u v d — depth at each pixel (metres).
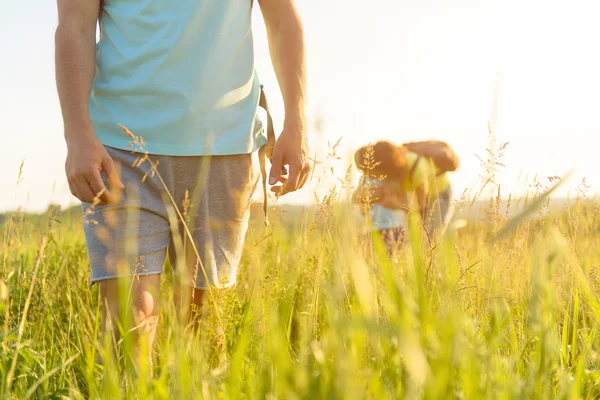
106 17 2.42
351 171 1.23
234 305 2.16
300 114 2.56
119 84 2.36
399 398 1.14
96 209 2.26
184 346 1.62
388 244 3.09
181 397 1.30
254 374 1.52
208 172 2.44
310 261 2.28
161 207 2.35
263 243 2.83
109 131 2.34
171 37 2.35
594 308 1.88
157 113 2.36
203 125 2.40
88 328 2.42
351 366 1.12
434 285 1.55
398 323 0.99
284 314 1.40
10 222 3.34
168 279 3.01
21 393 1.77
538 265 1.39
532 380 1.35
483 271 2.09
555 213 2.06
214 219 2.47
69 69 2.20
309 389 1.13
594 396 1.68
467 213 2.17
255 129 2.60
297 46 2.62
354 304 1.48
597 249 2.70
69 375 1.92
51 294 2.91
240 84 2.52
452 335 1.07
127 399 1.44
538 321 1.38
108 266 2.20
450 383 1.07
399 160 3.51
